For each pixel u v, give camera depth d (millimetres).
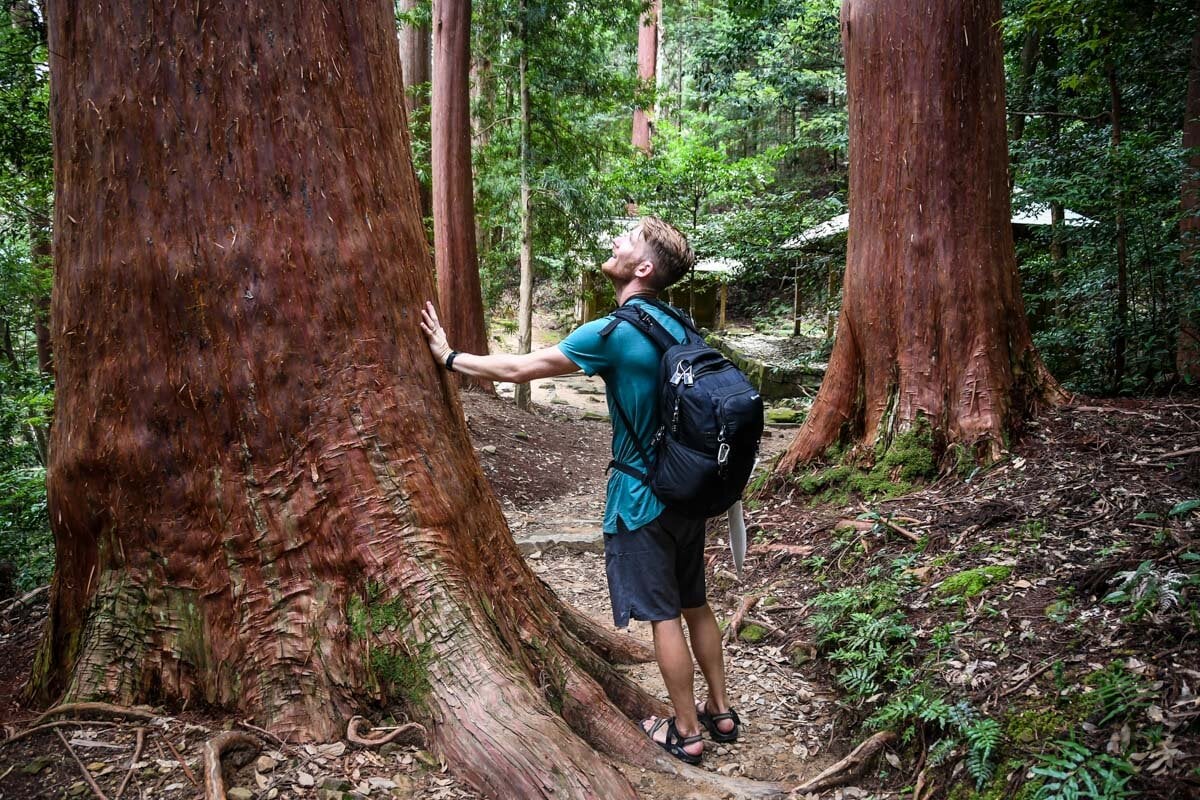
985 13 4801
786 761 2693
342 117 2318
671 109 26984
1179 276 5484
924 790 2344
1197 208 5301
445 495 2465
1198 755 1982
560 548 5402
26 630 3357
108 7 2127
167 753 2082
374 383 2367
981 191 4824
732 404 2289
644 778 2428
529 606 2758
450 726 2182
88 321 2238
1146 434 4320
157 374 2213
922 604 3279
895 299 4973
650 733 2670
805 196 13742
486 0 12109
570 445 10820
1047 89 9203
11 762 2043
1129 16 6090
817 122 17891
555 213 13453
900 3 4840
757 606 3945
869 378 5148
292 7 2209
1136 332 5789
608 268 2629
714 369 2381
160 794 1935
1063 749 2150
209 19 2131
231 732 2113
